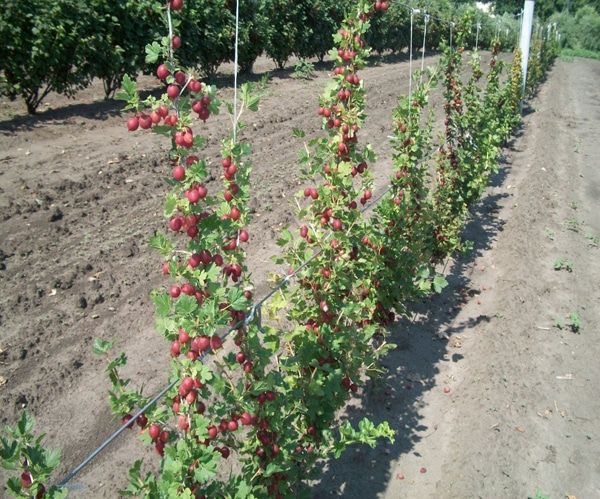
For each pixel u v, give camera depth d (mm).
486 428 4344
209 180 8188
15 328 4965
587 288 6805
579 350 5543
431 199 6969
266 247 6871
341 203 3674
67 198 7184
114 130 9891
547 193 9922
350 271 3961
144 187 7855
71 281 5648
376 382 4723
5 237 6164
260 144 10414
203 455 2336
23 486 1949
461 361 5340
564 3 70125
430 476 4066
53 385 4469
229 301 2455
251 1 15469
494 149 8125
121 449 4055
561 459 4156
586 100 22312
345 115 3744
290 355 3723
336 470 4082
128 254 6234
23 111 10242
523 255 7312
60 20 9797
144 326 5262
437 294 6508
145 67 12078
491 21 36500
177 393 2510
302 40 18266
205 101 2387
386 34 25656
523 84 14953
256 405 2812
